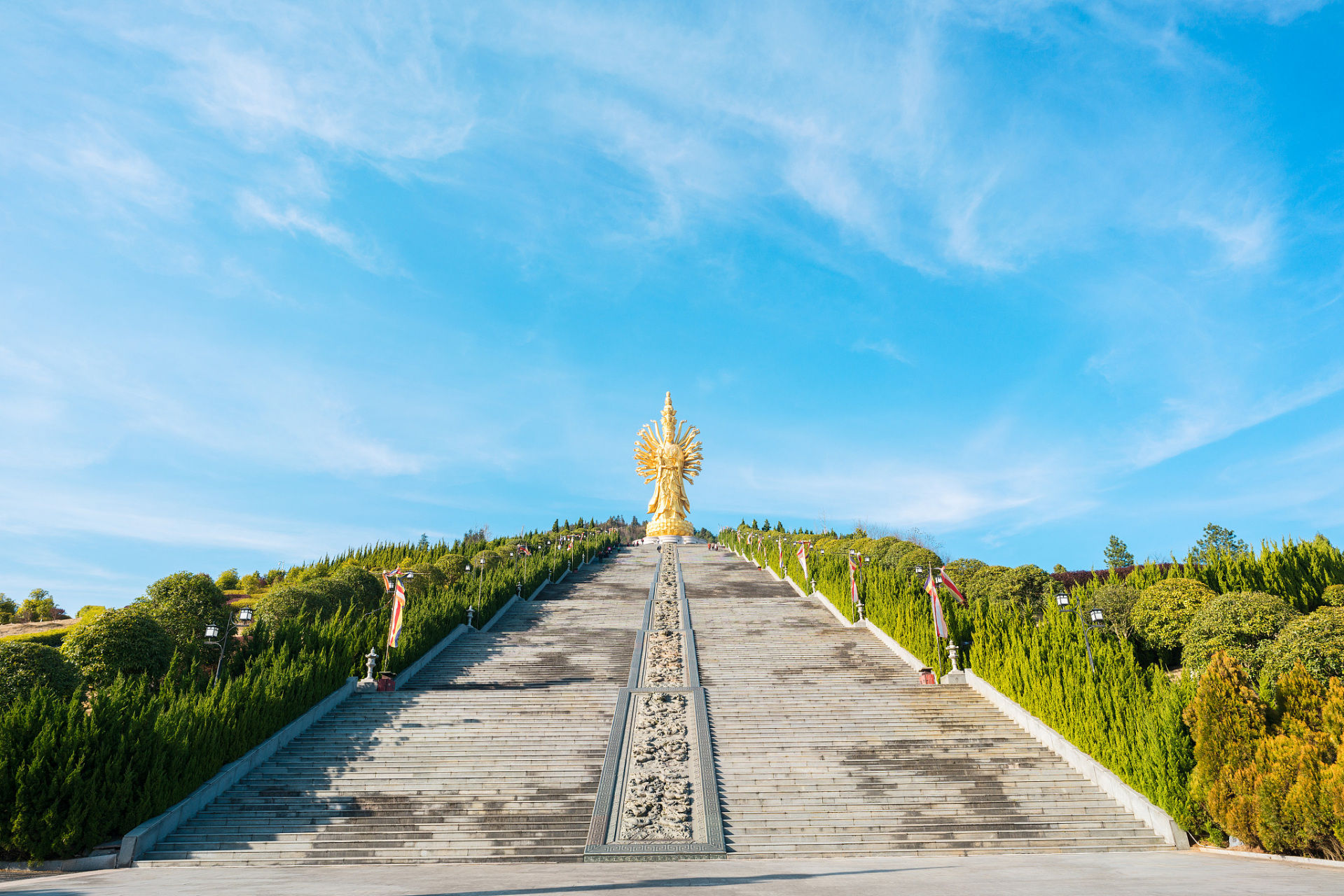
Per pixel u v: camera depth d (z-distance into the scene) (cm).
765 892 1198
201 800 2011
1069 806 2020
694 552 7669
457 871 1611
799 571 5219
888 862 1698
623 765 2258
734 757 2294
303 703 2545
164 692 2258
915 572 3991
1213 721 1784
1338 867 1427
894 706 2691
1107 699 2167
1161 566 3788
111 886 1349
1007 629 2914
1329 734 1588
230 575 6406
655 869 1602
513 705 2722
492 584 4497
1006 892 1159
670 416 8894
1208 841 1808
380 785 2139
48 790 1722
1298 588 3247
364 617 3359
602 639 3722
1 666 2111
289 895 1162
